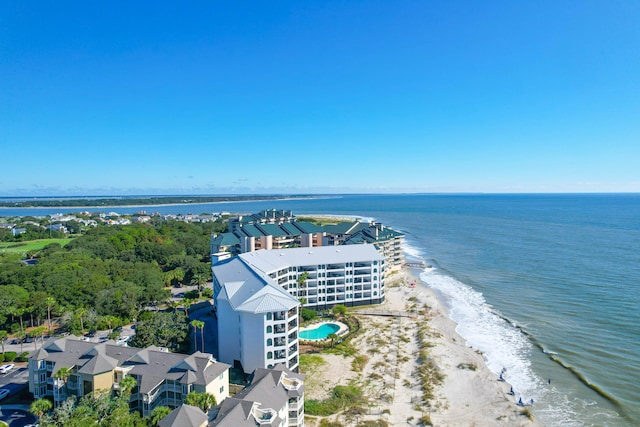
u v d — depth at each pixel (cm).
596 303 12719
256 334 8062
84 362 6831
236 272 10825
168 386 6525
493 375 8369
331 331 11025
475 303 13362
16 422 6372
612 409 7088
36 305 10712
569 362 8869
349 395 7438
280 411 5781
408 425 6638
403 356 9362
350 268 13150
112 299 11362
